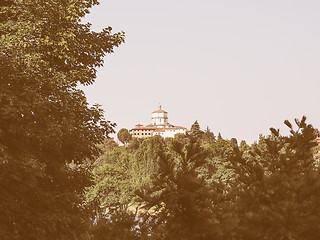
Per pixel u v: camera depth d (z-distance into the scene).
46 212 37.84
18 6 44.28
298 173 23.42
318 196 20.27
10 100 36.34
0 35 43.06
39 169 37.44
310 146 24.16
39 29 43.12
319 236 18.91
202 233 19.61
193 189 20.67
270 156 24.94
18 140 37.88
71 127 42.28
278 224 19.47
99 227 21.50
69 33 46.25
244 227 19.61
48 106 40.91
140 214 21.45
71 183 45.22
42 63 41.78
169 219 20.11
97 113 48.78
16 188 36.16
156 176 21.22
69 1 47.69
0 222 35.19
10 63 38.62
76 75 47.38
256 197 21.31
